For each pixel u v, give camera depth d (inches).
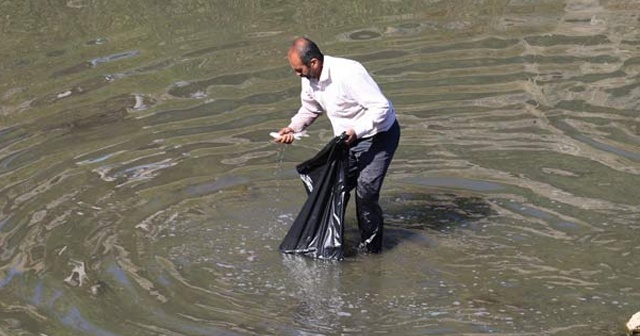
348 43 949.2
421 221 647.1
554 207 653.3
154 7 1056.8
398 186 693.9
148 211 660.7
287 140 605.9
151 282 578.6
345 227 648.4
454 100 818.2
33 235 629.9
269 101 828.0
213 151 745.0
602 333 517.3
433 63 894.4
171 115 807.7
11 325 534.3
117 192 684.7
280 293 569.6
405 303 555.8
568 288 562.6
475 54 912.3
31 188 690.8
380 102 571.2
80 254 608.4
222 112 811.4
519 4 1041.5
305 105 605.3
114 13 1043.3
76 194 682.2
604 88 828.0
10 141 767.7
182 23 1013.2
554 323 528.4
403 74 873.5
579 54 900.6
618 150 723.4
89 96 848.9
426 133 764.6
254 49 940.0
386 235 632.4
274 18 1023.6
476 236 625.3
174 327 531.5
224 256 610.2
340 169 593.9
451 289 568.4
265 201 674.2
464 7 1037.8
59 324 534.9
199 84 866.1
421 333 523.8
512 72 869.2
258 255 611.5
